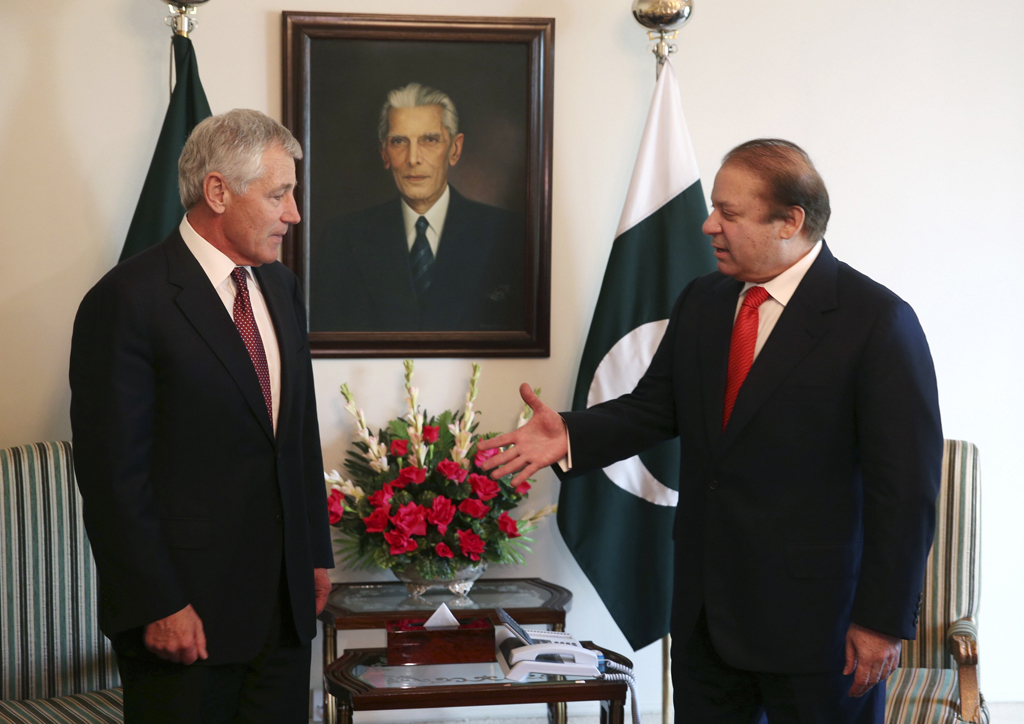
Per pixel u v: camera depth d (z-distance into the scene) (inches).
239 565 72.9
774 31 125.4
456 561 109.0
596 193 125.0
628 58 124.1
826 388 75.1
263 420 74.3
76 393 69.7
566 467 87.9
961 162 128.1
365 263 121.8
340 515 111.2
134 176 118.3
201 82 118.5
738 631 76.5
